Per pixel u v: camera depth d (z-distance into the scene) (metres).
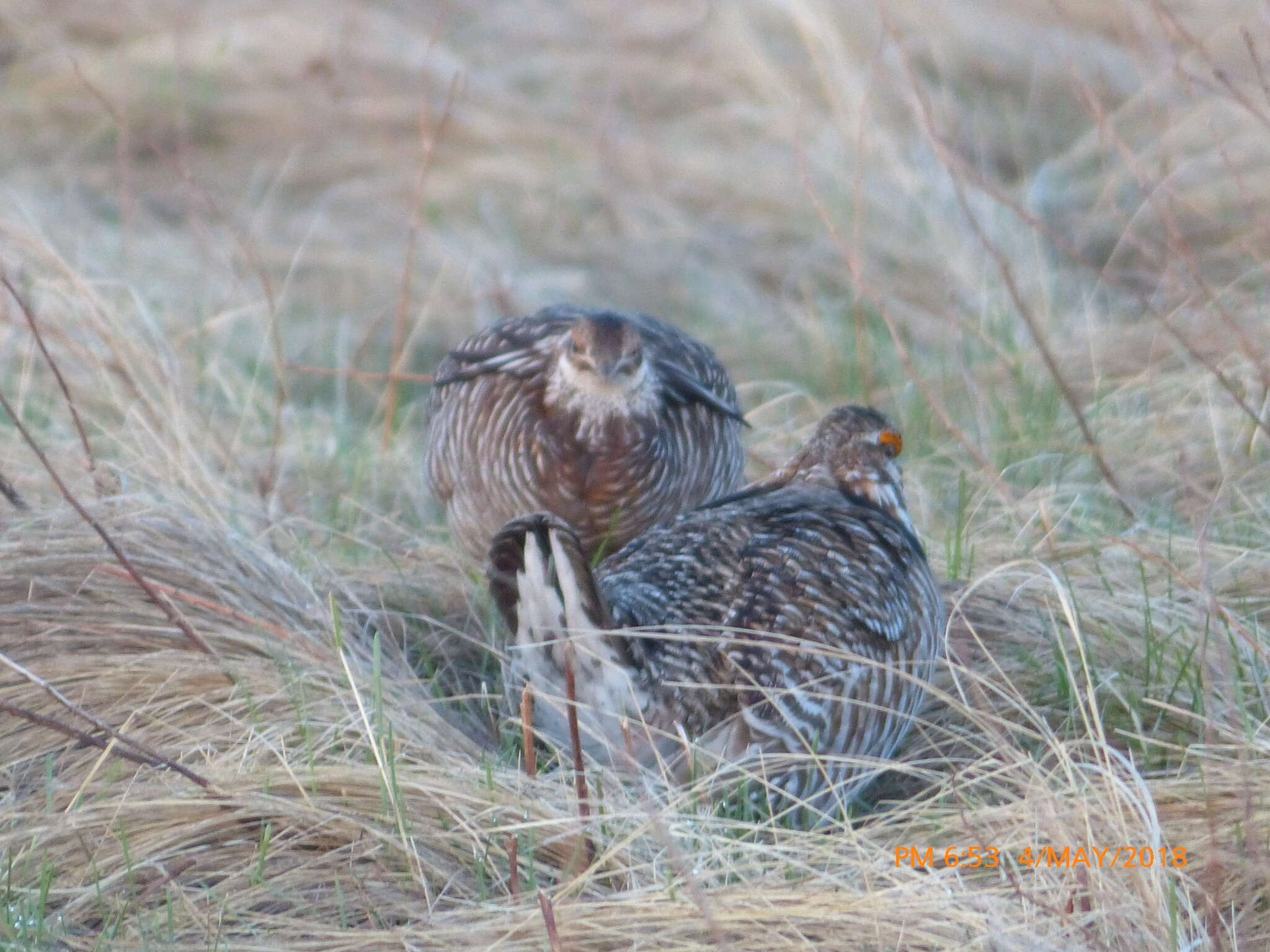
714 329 20.23
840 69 22.91
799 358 19.05
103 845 9.27
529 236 22.83
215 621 11.26
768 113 23.88
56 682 10.59
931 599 10.70
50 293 15.98
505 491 12.84
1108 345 16.98
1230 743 10.27
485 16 28.11
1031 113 24.11
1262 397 14.52
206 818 9.38
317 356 19.69
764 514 10.49
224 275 20.44
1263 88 14.09
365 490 15.52
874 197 21.44
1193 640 11.36
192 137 24.73
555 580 8.91
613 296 21.58
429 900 8.85
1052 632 11.72
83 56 26.09
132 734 10.24
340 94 24.36
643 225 22.86
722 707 9.54
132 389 15.09
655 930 8.42
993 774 9.36
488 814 9.34
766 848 8.77
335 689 10.41
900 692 10.20
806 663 9.62
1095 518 13.66
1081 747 10.57
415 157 24.20
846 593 9.85
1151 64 20.34
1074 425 15.39
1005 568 11.66
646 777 9.32
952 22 25.61
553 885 9.08
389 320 20.84
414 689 11.25
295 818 9.39
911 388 16.80
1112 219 20.70
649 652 9.48
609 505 12.70
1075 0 25.77
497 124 24.86
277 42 25.89
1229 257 18.61
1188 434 14.73
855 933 8.39
